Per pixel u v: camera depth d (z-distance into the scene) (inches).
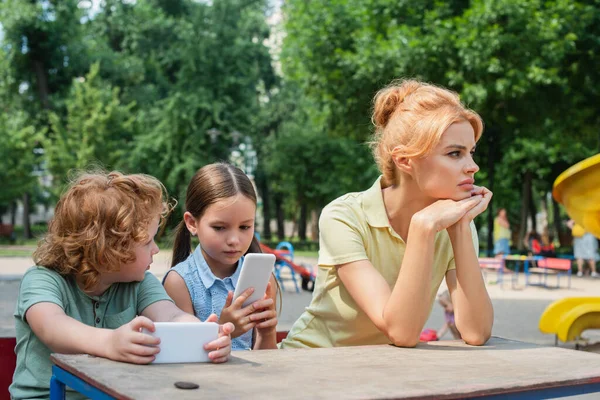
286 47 866.1
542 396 64.2
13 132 1237.1
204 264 112.0
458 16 716.0
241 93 1364.4
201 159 1304.1
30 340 79.0
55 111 1438.2
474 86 669.3
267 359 69.7
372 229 98.3
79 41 1476.4
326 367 66.1
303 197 1443.2
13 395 78.3
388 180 99.7
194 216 110.0
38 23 1391.5
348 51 740.7
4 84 1438.2
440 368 68.0
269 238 1590.8
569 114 767.7
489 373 66.1
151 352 63.9
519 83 670.5
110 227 77.8
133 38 1517.0
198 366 64.1
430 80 701.9
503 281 652.1
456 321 89.9
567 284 625.6
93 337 68.1
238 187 106.7
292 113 1496.1
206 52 1341.0
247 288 91.7
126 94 1467.8
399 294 83.2
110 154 1238.9
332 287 99.9
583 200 246.7
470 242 90.8
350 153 1294.3
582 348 285.3
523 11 654.5
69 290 80.7
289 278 629.6
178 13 1567.4
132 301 85.6
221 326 68.9
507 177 1129.4
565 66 754.8
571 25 693.9
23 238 1561.3
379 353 76.9
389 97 97.4
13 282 545.0
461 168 89.1
